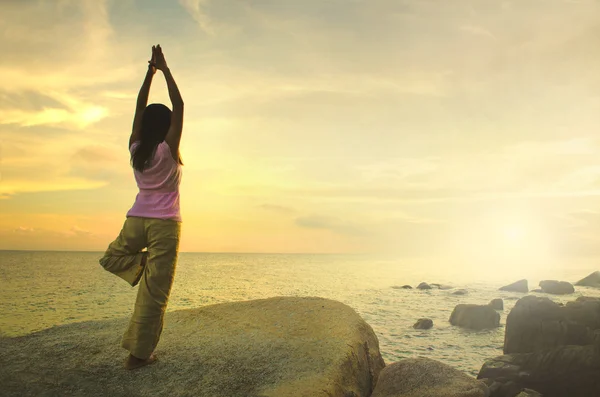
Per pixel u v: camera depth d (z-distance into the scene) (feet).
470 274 291.58
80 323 20.53
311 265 453.17
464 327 85.92
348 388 15.53
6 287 176.45
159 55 14.73
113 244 14.94
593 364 37.52
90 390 13.91
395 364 17.99
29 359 15.93
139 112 15.19
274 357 16.08
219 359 15.90
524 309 50.60
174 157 14.48
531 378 39.11
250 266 417.08
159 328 15.25
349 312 20.31
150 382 14.40
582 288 159.53
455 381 16.94
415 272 321.52
